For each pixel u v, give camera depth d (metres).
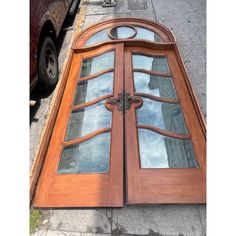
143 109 2.33
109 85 2.60
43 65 2.64
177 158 1.98
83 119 2.35
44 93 2.95
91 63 3.01
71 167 1.98
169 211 1.72
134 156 1.96
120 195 1.75
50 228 1.69
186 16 4.30
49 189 1.84
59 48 3.74
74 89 2.67
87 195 1.78
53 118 2.30
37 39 2.41
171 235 1.62
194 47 3.46
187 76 2.56
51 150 2.11
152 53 3.04
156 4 4.81
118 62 2.82
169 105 2.40
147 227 1.66
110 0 4.92
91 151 2.06
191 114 2.29
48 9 2.81
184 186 1.79
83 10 4.78
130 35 3.34
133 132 2.12
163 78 2.72
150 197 1.73
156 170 1.88
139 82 2.62
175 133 2.15
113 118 2.24
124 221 1.69
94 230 1.66
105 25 3.58
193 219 1.68
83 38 3.41
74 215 1.74
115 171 1.88
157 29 3.46
